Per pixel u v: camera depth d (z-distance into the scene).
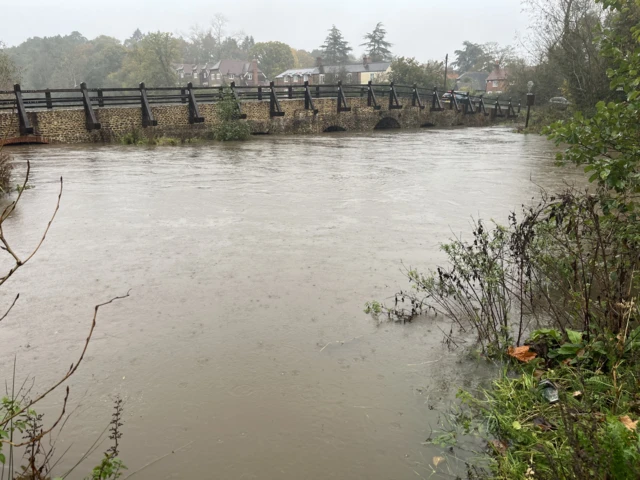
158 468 2.50
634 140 3.70
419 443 2.65
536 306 4.10
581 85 23.77
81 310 4.21
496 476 2.38
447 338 3.70
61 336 3.78
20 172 11.29
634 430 2.25
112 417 2.87
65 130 18.14
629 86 3.88
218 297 4.44
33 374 3.29
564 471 2.15
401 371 3.30
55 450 2.61
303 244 5.94
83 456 2.57
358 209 7.73
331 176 10.89
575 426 2.42
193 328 3.88
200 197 8.61
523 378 3.05
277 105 23.61
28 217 7.25
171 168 12.02
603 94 22.66
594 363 3.05
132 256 5.54
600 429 2.27
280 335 3.77
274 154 15.22
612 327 3.15
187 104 20.72
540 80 38.00
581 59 23.72
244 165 12.62
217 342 3.67
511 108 37.66
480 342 3.63
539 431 2.57
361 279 4.85
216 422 2.82
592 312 3.50
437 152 16.09
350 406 2.95
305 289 4.61
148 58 72.94
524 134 24.73
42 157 14.07
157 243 6.01
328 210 7.67
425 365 3.37
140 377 3.25
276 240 6.11
